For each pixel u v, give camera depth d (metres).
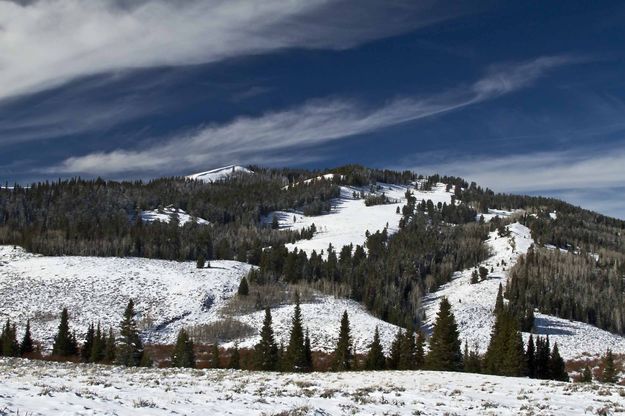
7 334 85.75
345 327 76.38
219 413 18.42
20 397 17.72
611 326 154.50
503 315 69.81
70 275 149.38
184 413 17.98
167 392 23.52
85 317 117.94
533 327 130.00
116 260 171.00
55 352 89.25
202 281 149.25
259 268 167.25
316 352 97.94
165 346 106.56
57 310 121.31
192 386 27.14
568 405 24.52
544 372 64.38
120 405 18.36
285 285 155.88
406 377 38.50
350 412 20.14
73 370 34.41
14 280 144.25
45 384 22.81
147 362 80.19
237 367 77.50
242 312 127.06
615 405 24.42
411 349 71.25
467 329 124.12
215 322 117.12
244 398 22.69
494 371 62.75
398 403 23.62
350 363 75.38
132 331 81.69
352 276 172.00
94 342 84.62
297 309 75.44
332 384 32.47
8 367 34.06
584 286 178.38
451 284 190.62
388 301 151.50
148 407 18.58
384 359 73.75
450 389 30.64
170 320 120.69
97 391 21.92
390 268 186.62
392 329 112.69
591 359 104.81
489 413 21.69
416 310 150.62
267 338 73.81
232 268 171.50
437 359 66.25
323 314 124.25
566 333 131.88
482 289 171.50
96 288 139.00
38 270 154.88
